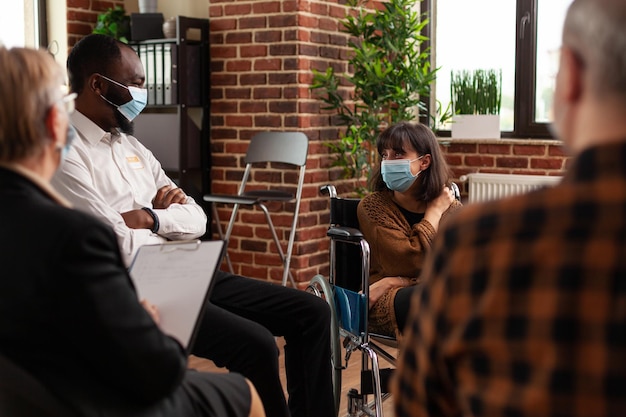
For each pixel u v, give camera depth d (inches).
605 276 29.6
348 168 195.3
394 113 201.5
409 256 111.9
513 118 211.9
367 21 194.7
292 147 181.0
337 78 195.0
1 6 213.3
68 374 53.3
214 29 200.5
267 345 95.3
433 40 222.2
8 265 51.9
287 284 193.5
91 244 52.4
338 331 111.6
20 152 54.1
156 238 107.2
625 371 29.0
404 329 107.2
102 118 105.7
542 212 31.4
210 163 205.0
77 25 210.8
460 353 32.9
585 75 32.5
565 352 29.8
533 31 206.5
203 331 95.8
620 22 31.0
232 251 203.5
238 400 68.2
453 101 213.8
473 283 32.4
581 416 29.6
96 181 104.2
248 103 196.9
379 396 105.2
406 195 116.7
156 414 58.1
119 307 53.1
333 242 115.6
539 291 30.6
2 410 54.5
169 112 206.8
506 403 30.9
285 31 189.0
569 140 34.5
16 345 53.0
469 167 209.6
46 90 54.8
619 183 30.2
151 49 197.2
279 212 194.2
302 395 106.0
